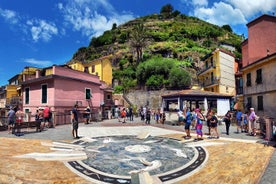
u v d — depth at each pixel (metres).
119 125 22.34
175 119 24.53
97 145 12.04
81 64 49.31
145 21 107.19
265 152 10.12
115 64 68.31
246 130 17.03
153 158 9.37
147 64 50.72
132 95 47.31
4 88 45.44
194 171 7.64
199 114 14.12
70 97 24.94
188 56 59.03
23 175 6.87
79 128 19.23
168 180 6.85
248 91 23.94
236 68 41.72
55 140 13.03
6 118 17.83
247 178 6.88
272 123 13.27
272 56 18.42
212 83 39.34
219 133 16.44
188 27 85.50
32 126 16.11
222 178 6.92
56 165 8.06
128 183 6.62
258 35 24.50
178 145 12.08
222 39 79.25
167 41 73.94
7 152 9.50
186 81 45.09
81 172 7.46
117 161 8.88
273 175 7.13
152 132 17.30
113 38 87.31
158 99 44.41
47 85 23.66
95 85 29.25
